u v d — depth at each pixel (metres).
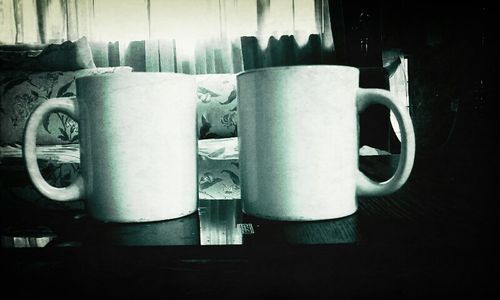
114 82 0.29
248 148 0.31
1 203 0.39
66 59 2.10
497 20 0.84
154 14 3.26
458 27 0.93
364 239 0.24
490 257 0.22
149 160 0.29
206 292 0.21
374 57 2.69
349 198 0.30
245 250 0.23
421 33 1.09
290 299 0.21
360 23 2.73
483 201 0.33
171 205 0.30
